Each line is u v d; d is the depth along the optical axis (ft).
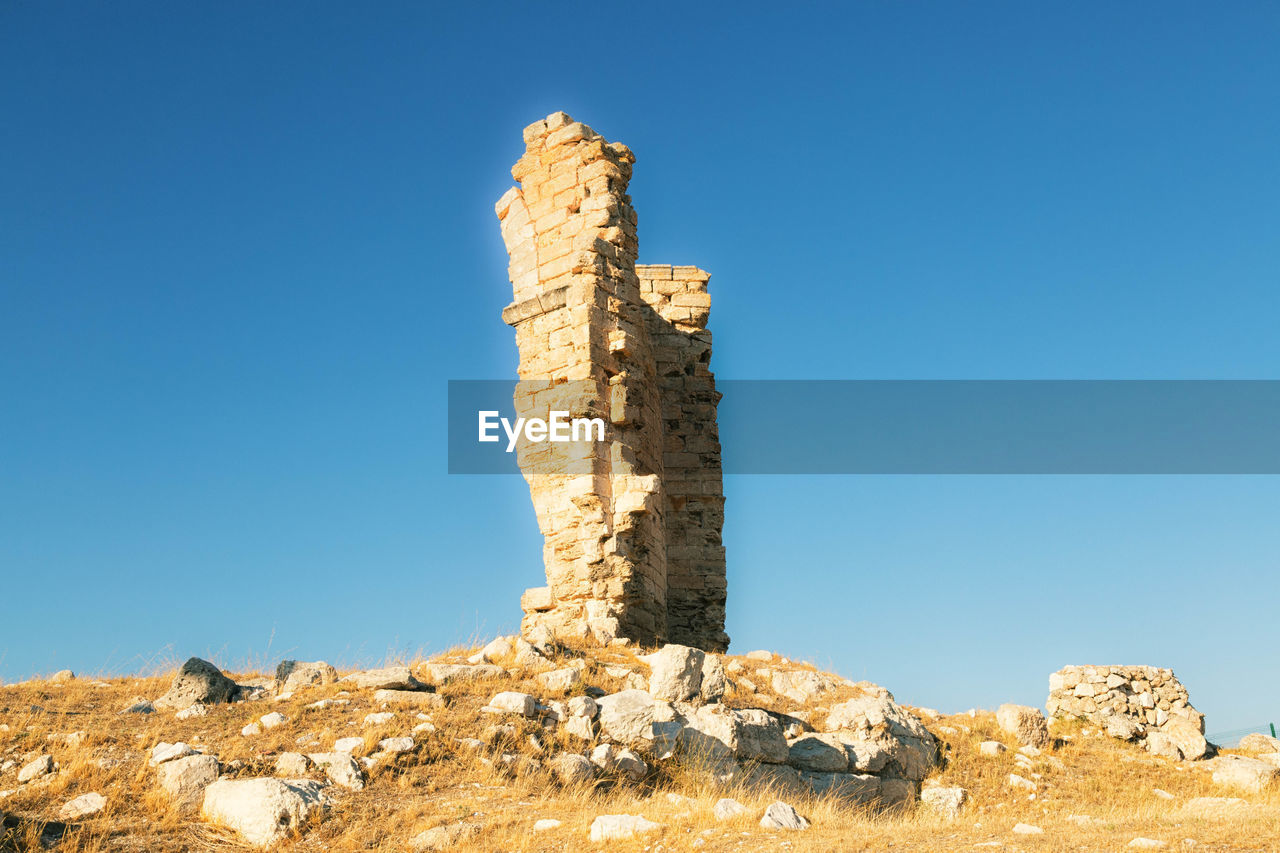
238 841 39.65
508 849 37.96
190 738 48.01
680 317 115.14
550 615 81.61
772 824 40.34
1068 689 78.07
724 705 58.80
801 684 69.56
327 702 51.98
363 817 41.22
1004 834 40.09
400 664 60.44
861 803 57.36
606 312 89.71
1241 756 70.69
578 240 90.53
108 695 55.42
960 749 66.80
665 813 42.63
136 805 41.39
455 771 46.39
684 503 108.17
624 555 82.12
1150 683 77.51
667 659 58.03
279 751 46.70
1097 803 61.05
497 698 53.31
